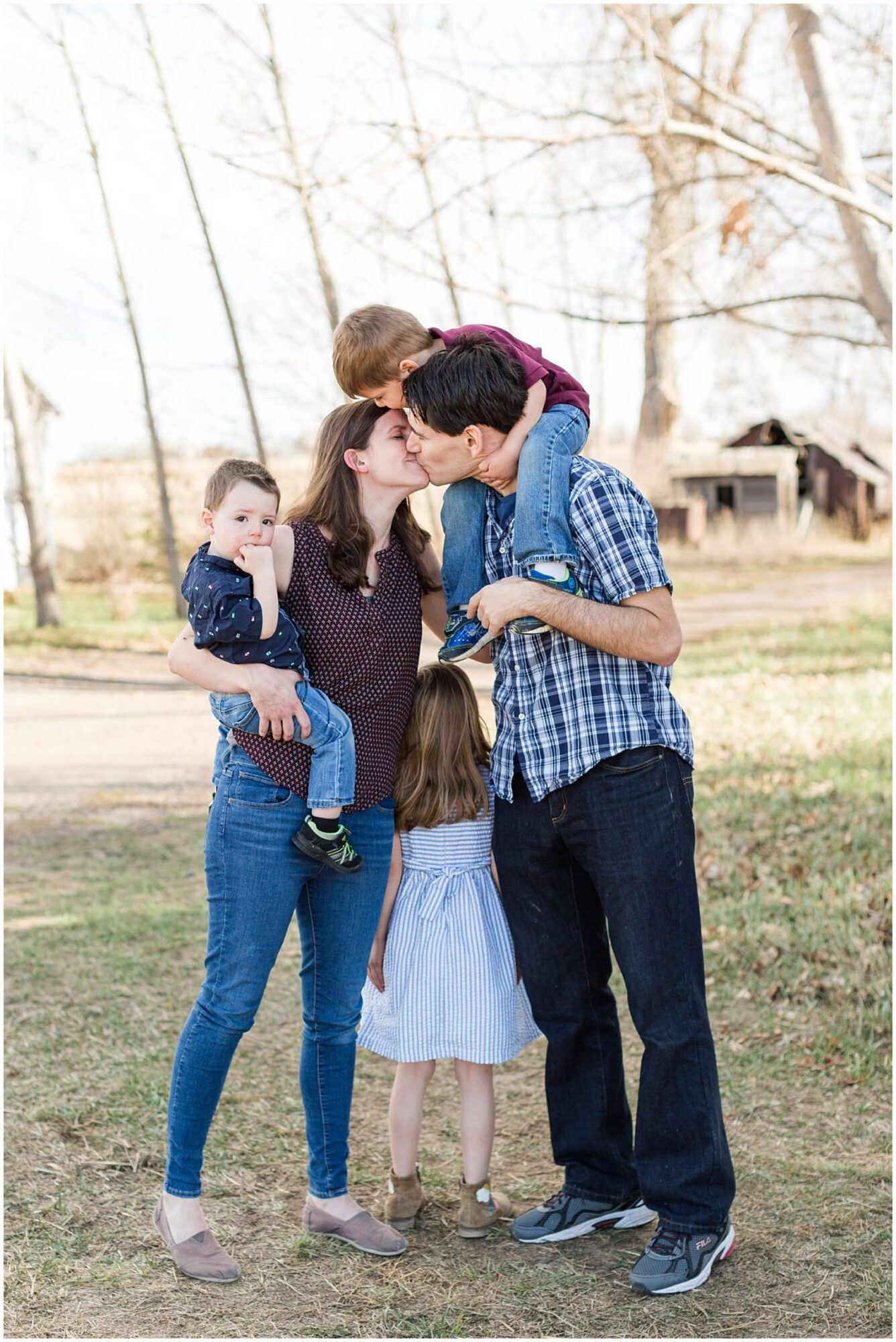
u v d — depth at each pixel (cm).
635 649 239
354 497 253
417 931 273
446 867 278
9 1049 372
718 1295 238
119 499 2519
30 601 2214
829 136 519
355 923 261
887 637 1222
